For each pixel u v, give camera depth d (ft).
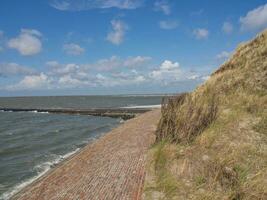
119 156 50.78
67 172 45.78
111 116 189.78
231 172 25.30
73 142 96.07
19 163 69.92
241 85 45.37
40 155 77.92
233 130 32.63
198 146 32.78
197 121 38.58
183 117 42.47
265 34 57.52
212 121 37.88
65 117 195.62
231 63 58.70
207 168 27.43
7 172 62.03
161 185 29.55
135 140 64.69
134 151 52.80
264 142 28.76
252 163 25.89
